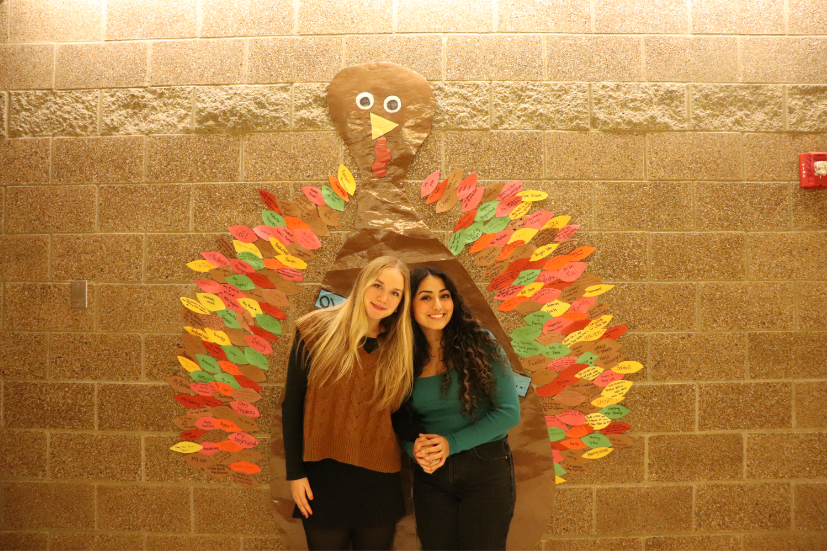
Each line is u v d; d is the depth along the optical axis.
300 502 1.68
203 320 2.12
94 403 2.15
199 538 2.11
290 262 2.12
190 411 2.12
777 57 2.17
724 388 2.15
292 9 2.17
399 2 2.16
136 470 2.13
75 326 2.17
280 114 2.16
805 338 2.16
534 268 2.12
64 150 2.18
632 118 2.17
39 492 2.15
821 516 2.14
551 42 2.17
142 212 2.17
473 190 2.13
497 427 1.64
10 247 2.16
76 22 2.19
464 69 2.16
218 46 2.17
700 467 2.13
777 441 2.15
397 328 1.70
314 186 2.15
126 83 2.18
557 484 2.11
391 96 2.13
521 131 2.16
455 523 1.69
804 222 2.17
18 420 2.17
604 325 2.12
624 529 2.11
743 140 2.16
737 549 2.13
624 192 2.16
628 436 2.12
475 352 1.69
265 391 2.11
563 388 2.11
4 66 2.18
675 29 2.17
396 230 2.09
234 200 2.15
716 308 2.16
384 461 1.71
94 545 2.13
